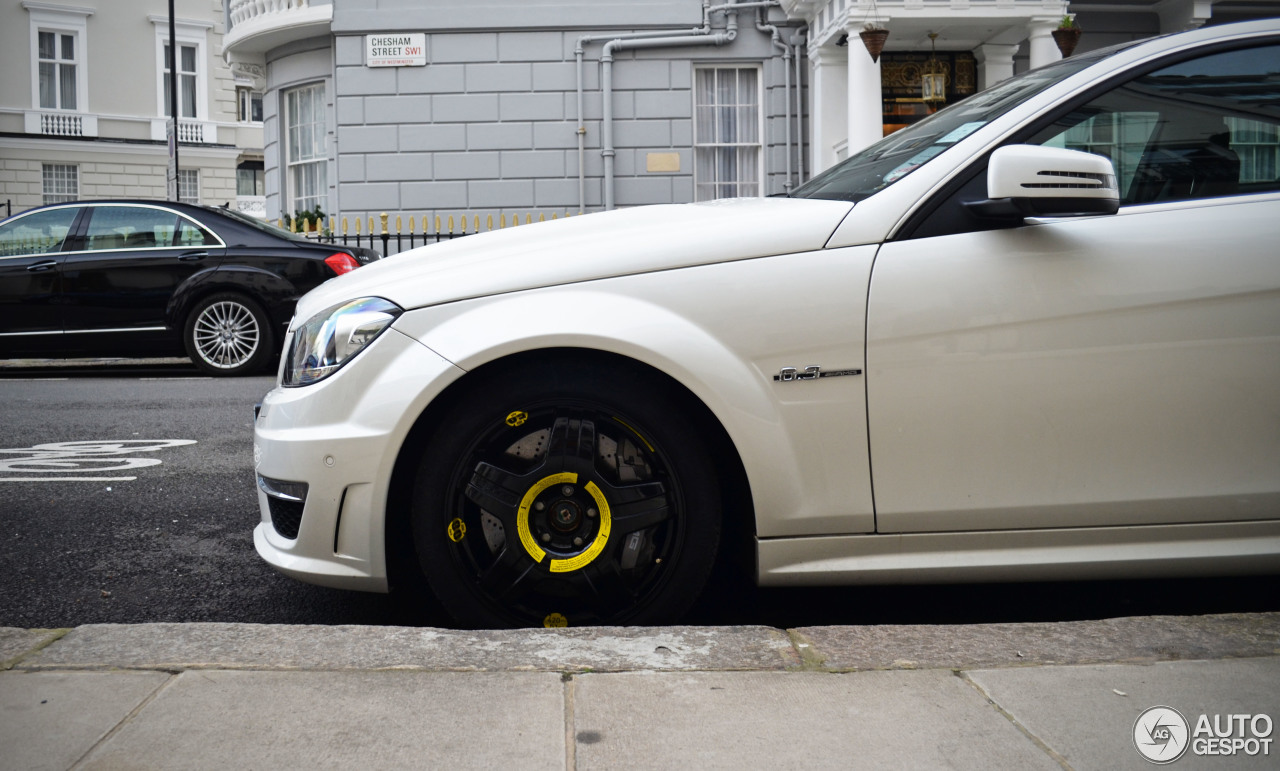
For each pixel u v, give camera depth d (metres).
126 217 9.56
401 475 2.71
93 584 3.51
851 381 2.59
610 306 2.60
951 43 13.34
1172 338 2.61
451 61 14.45
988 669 2.30
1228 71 2.80
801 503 2.60
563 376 2.63
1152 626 2.52
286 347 2.96
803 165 14.57
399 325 2.65
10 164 30.81
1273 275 2.62
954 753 1.95
